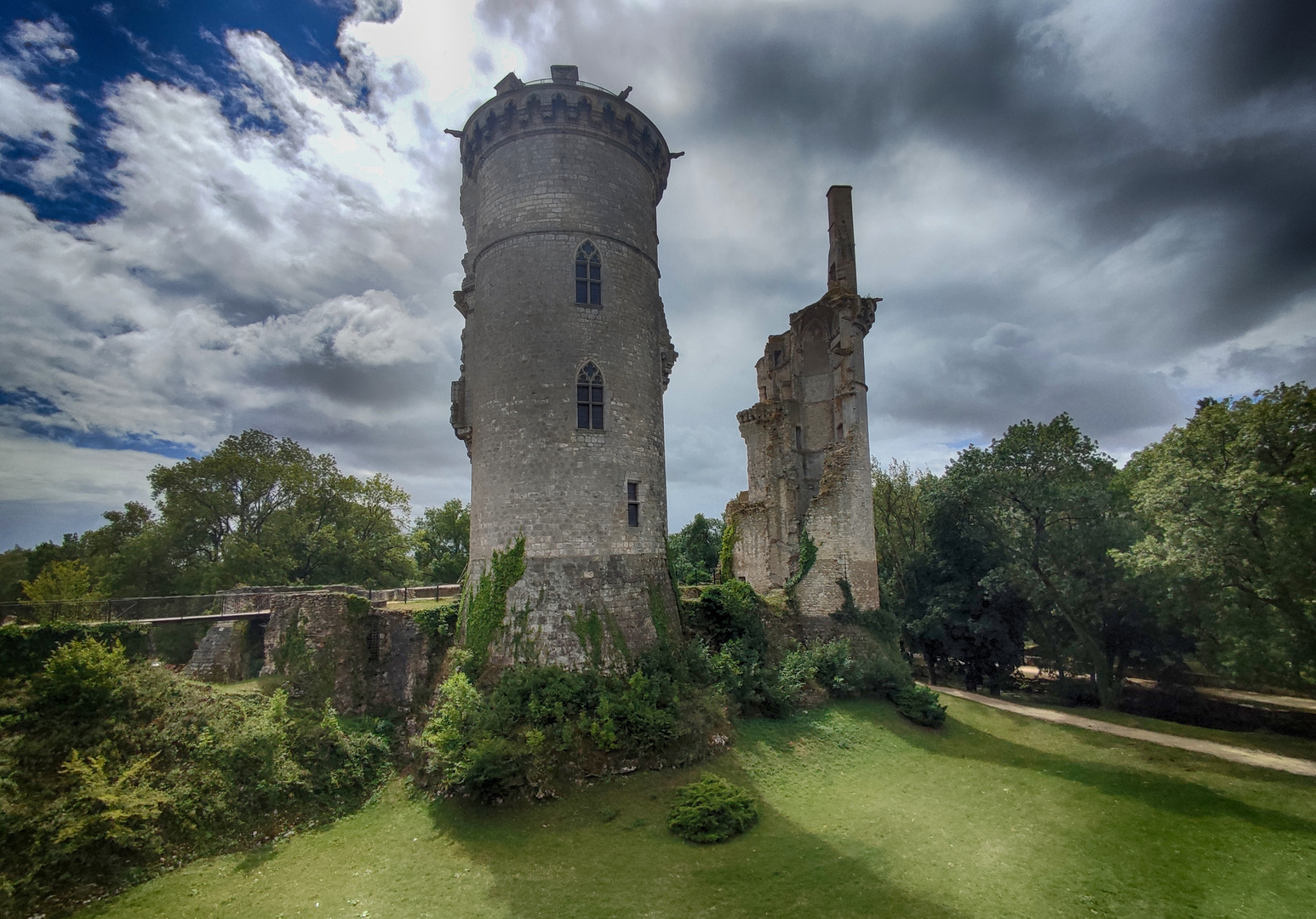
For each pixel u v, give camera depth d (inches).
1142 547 1037.8
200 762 652.7
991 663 1477.6
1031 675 1781.5
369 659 888.9
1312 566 862.5
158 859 561.6
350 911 492.1
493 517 854.5
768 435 1435.8
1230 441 979.9
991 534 1485.0
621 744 697.6
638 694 747.4
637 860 550.9
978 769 855.7
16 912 484.4
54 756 607.8
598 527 845.2
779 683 930.1
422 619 893.8
